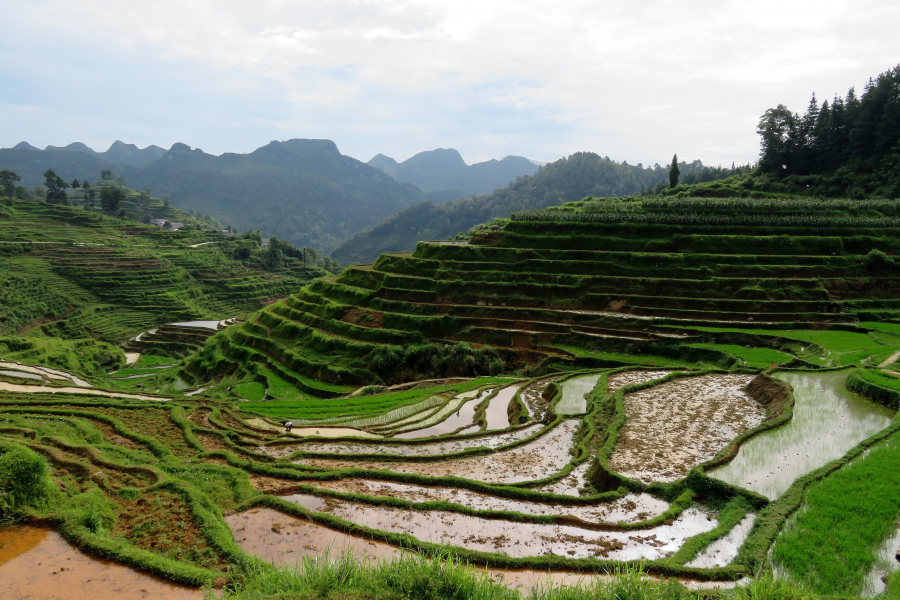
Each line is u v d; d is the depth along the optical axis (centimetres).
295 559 1463
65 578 1205
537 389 4628
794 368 3959
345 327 7438
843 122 12188
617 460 2428
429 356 6525
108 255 15175
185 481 1948
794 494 1872
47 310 11681
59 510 1474
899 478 1938
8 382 4891
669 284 6931
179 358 10969
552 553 1614
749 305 6412
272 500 1798
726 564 1532
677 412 3164
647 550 1652
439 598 1088
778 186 11869
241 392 6259
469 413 4166
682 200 9894
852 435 2584
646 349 5862
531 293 7275
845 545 1521
